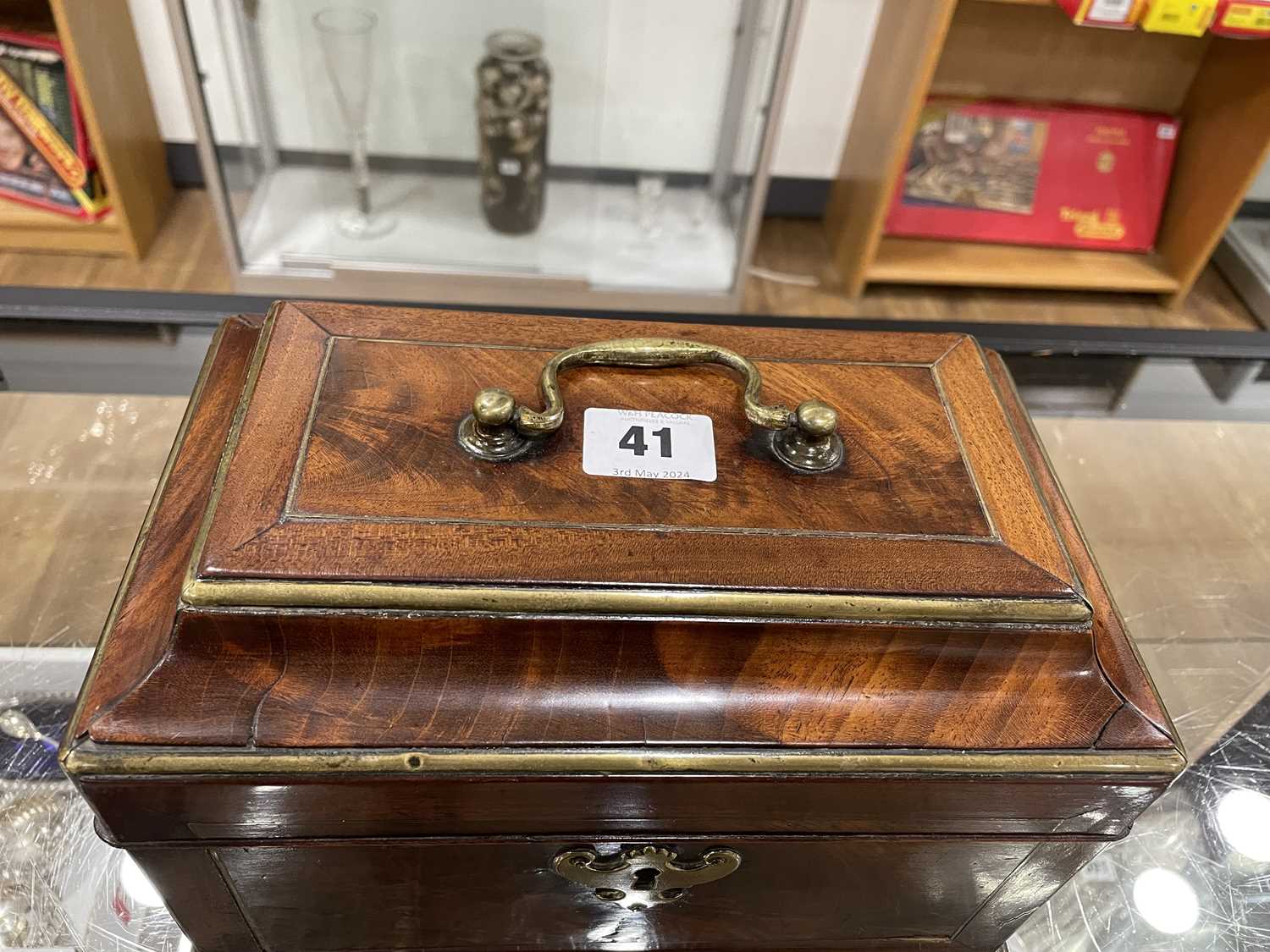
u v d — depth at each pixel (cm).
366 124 149
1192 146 170
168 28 152
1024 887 72
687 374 70
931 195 173
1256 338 124
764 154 138
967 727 58
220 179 138
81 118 143
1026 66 168
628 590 56
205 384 70
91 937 73
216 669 55
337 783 55
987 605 58
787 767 57
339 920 71
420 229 155
